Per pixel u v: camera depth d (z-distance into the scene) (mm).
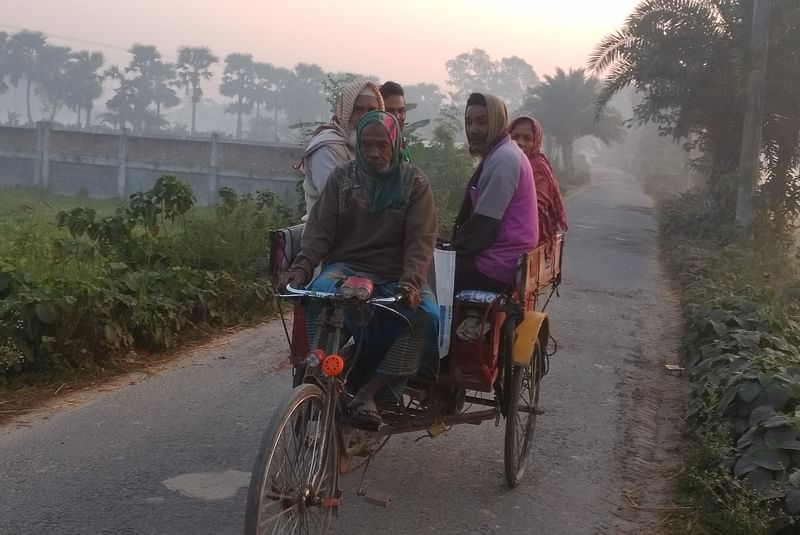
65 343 5957
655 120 20438
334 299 3270
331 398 3363
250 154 39031
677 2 18156
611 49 19000
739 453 4605
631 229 21625
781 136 17234
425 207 3678
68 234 9000
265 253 9430
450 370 4090
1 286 6176
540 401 6148
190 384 5996
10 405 5328
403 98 5801
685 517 4285
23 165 44125
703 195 22547
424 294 3723
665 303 10648
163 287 7492
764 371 5391
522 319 4266
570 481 4734
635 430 5645
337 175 3758
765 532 3943
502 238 4418
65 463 4473
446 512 4230
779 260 13531
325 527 3441
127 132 41719
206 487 4285
